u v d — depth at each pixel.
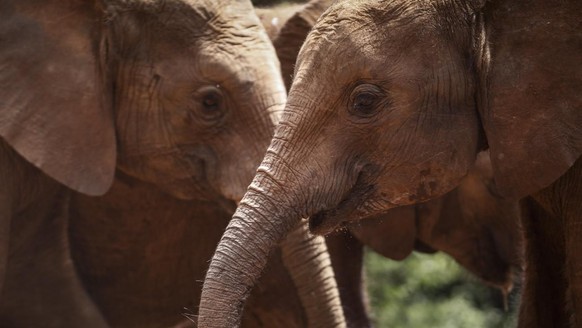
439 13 9.47
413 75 9.41
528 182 9.44
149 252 13.49
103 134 12.05
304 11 13.53
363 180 9.53
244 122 11.86
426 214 14.91
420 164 9.52
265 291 13.66
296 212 9.39
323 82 9.43
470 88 9.52
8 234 12.17
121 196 13.23
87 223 13.36
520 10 9.42
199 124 11.96
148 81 12.02
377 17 9.45
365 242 14.41
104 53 12.05
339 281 14.94
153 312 13.71
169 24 11.98
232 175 11.89
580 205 9.90
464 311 22.45
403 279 23.00
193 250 13.59
